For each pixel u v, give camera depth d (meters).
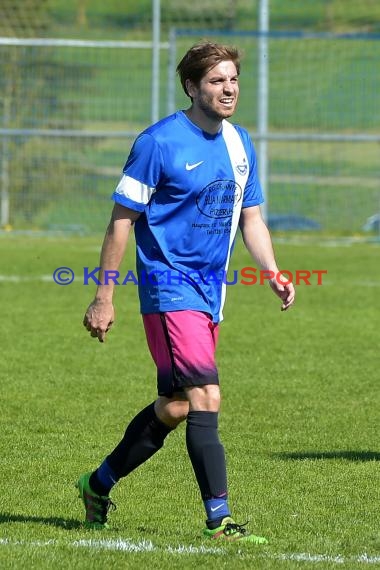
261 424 25.12
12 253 61.69
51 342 35.66
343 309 43.94
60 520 17.55
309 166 87.69
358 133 90.25
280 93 91.69
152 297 16.23
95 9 94.25
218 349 34.94
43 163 74.44
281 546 15.83
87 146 75.69
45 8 81.06
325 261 60.75
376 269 57.59
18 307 43.12
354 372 31.44
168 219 16.33
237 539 15.90
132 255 61.16
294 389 29.08
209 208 16.34
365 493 19.42
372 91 89.94
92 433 24.09
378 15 98.00
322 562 14.92
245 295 47.84
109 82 87.19
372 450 22.78
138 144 16.19
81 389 28.78
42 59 77.38
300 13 102.44
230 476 20.56
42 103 76.38
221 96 16.09
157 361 16.25
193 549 15.44
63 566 14.60
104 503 17.11
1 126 74.69
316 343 36.19
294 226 78.81
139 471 20.95
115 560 14.87
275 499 18.98
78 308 43.19
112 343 35.84
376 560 15.13
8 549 15.37
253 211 17.41
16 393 28.12
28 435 23.81
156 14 68.94
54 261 58.38
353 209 81.12
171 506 18.61
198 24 90.19
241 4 104.31
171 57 69.19
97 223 75.06
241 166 16.64
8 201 73.75
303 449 22.81
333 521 17.61
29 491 19.44
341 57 90.56
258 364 32.53
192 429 15.97
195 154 16.22
